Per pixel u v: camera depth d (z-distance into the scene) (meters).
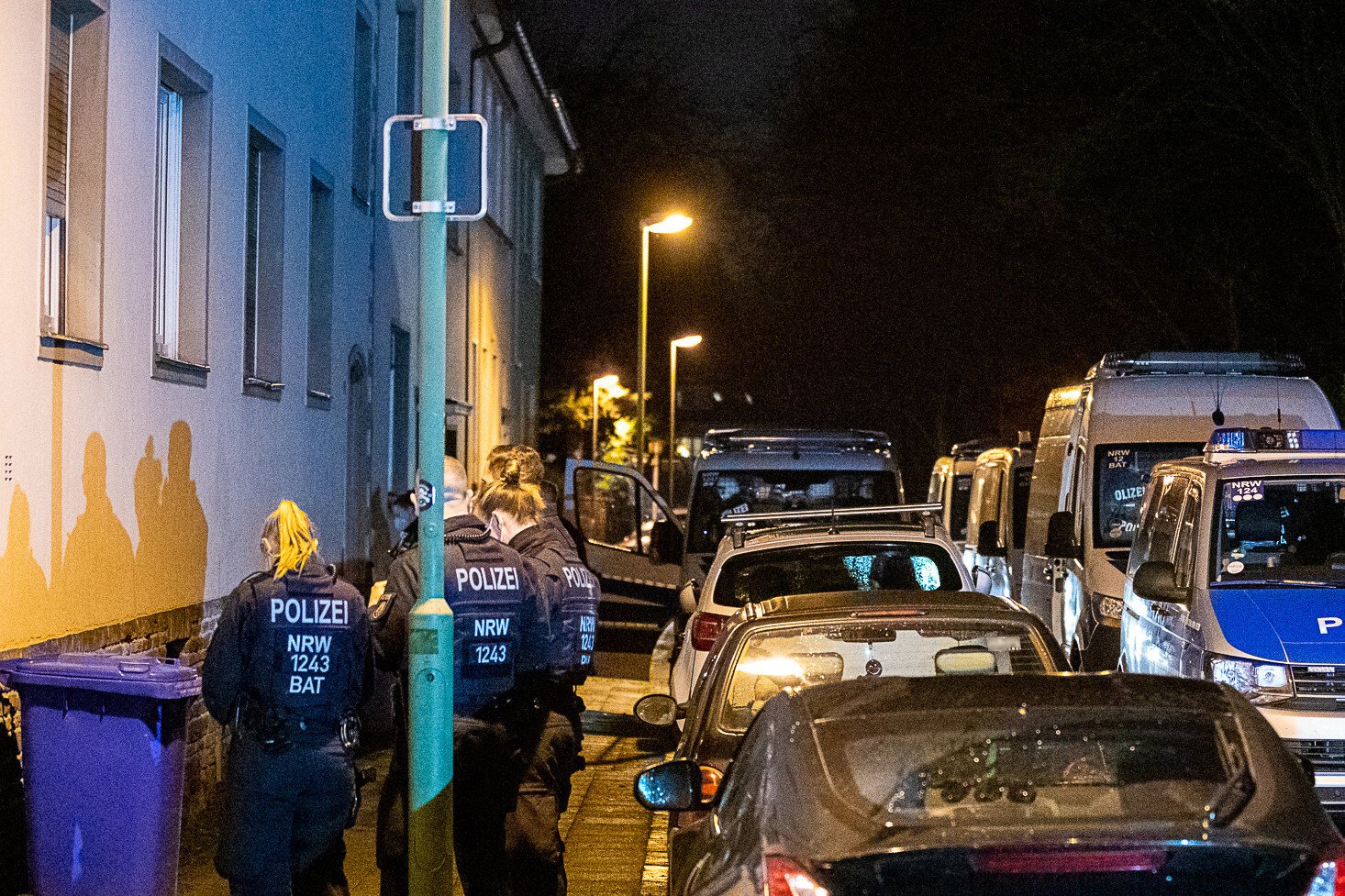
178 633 10.39
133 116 9.67
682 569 15.98
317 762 6.25
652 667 19.00
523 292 36.19
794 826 3.88
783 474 16.08
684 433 62.72
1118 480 12.90
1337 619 8.09
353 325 16.92
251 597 6.23
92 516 8.97
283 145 13.63
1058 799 3.88
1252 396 13.05
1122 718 4.27
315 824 6.33
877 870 3.61
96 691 6.96
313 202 15.62
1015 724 4.24
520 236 35.47
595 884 8.47
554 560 7.20
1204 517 8.96
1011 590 18.05
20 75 8.06
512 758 6.93
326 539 15.40
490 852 6.97
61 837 6.99
